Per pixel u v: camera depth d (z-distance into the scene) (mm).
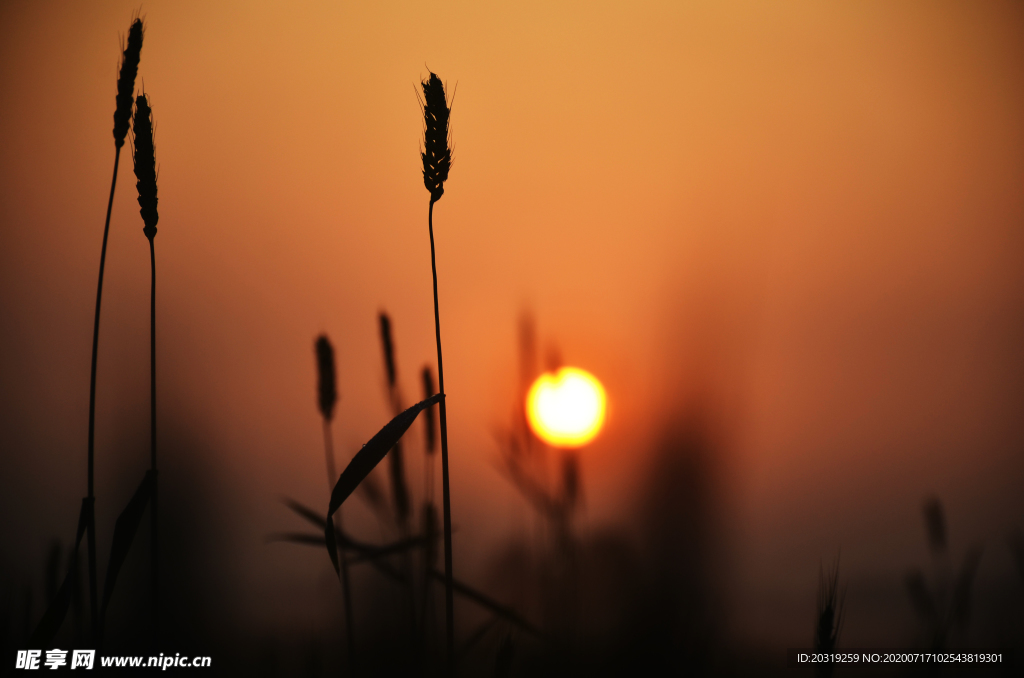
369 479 2244
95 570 1990
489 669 2199
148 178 1987
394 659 2199
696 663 2184
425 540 2176
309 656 2191
